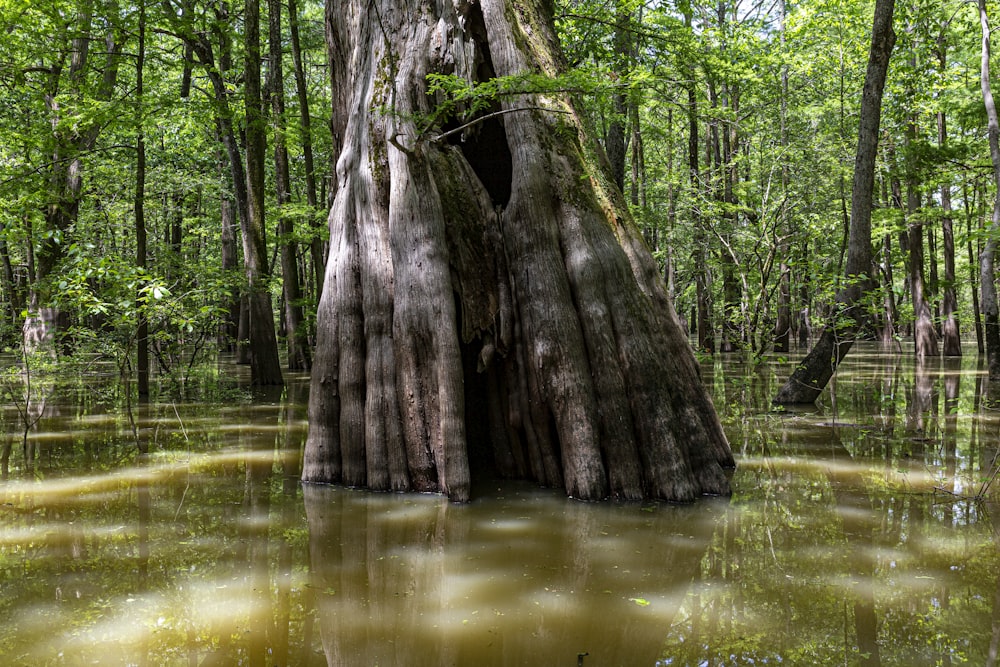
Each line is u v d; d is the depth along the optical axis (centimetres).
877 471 688
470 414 705
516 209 654
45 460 754
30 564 432
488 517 541
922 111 1883
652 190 2820
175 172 2069
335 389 675
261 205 1536
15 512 551
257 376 1534
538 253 642
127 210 1927
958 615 353
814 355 1176
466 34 696
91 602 372
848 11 1936
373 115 691
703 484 611
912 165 1644
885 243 2744
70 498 596
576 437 609
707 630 335
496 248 670
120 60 1329
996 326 1424
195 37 1408
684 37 1273
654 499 596
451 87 599
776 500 588
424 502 591
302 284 3173
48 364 1238
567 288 636
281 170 1852
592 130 744
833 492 612
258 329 1539
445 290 634
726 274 2084
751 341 1825
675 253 2483
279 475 694
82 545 470
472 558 443
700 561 436
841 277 1148
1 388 1376
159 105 1298
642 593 384
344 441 658
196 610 362
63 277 834
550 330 625
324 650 314
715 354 2584
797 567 425
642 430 609
